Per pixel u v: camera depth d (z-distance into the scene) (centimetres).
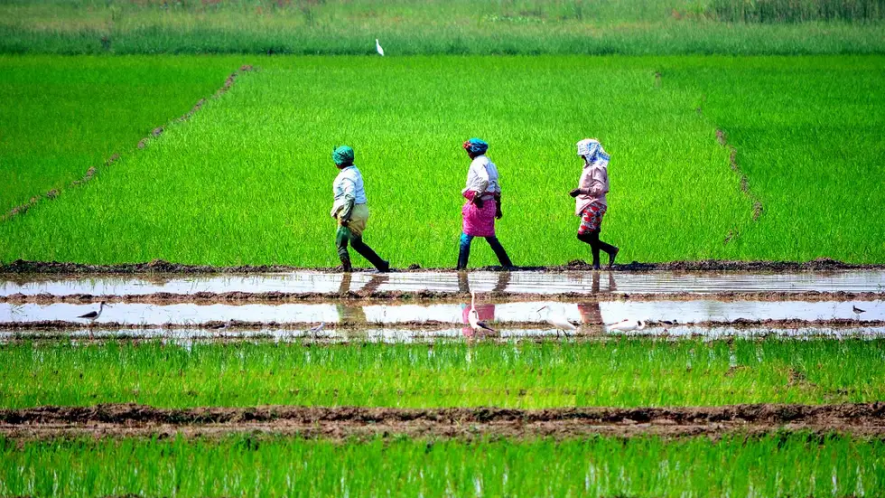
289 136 9081
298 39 16700
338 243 5191
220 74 13375
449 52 16438
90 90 11944
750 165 7912
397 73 13338
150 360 3722
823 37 17200
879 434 3141
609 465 2900
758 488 2823
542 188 7144
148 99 11325
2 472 2852
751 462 2950
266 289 4862
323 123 9750
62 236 5747
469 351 3856
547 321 4306
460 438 3098
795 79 12838
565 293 4750
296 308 4581
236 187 7138
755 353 3866
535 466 2880
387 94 11556
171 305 4634
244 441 3044
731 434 3130
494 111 10494
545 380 3522
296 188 7131
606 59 15538
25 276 5106
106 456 2962
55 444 3038
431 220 6269
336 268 5259
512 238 5812
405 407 3306
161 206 6556
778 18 18950
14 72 13438
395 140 8938
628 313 4469
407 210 6494
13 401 3341
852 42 16838
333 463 2900
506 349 3894
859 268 5344
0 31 17125
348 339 4103
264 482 2808
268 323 4300
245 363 3703
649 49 16600
